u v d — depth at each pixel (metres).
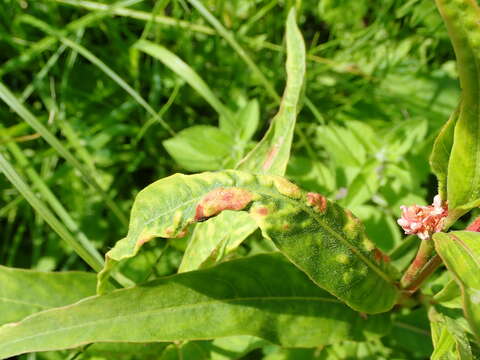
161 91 0.27
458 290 0.14
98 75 0.27
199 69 0.27
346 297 0.13
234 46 0.22
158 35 0.26
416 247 0.18
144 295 0.14
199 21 0.27
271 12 0.27
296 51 0.15
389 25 0.26
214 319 0.14
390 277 0.14
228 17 0.27
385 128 0.24
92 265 0.17
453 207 0.12
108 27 0.26
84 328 0.13
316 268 0.13
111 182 0.25
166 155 0.26
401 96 0.26
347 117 0.26
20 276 0.16
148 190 0.12
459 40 0.10
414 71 0.26
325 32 0.29
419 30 0.26
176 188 0.12
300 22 0.28
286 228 0.12
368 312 0.14
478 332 0.10
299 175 0.22
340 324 0.15
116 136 0.26
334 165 0.22
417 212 0.12
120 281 0.19
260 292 0.15
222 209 0.12
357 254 0.13
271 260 0.15
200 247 0.16
